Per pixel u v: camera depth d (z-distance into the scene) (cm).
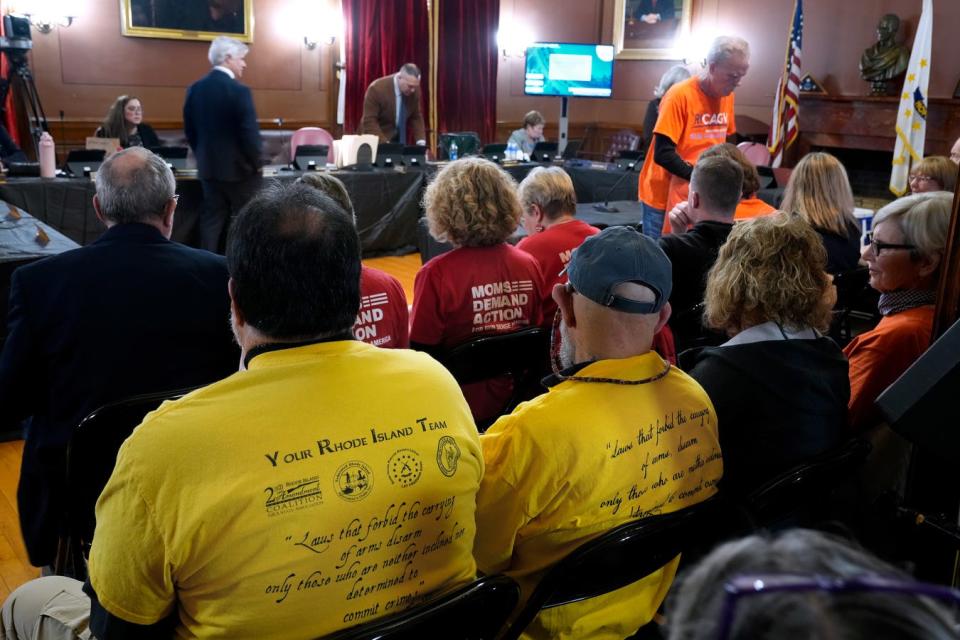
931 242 178
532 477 111
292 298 96
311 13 816
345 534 92
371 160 622
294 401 92
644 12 923
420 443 97
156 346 167
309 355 97
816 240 148
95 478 154
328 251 96
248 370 96
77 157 516
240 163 513
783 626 36
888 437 179
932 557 131
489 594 100
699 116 344
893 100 707
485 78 929
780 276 144
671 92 344
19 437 314
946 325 127
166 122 763
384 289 190
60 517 176
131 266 166
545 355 207
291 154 675
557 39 973
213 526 86
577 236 240
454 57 903
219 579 88
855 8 748
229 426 89
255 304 97
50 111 703
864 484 178
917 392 91
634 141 879
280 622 91
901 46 710
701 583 44
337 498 91
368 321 186
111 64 725
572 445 110
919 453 132
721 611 39
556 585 111
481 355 195
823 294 146
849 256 266
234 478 87
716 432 128
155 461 87
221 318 173
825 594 37
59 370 166
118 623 92
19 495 181
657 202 361
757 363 140
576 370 119
